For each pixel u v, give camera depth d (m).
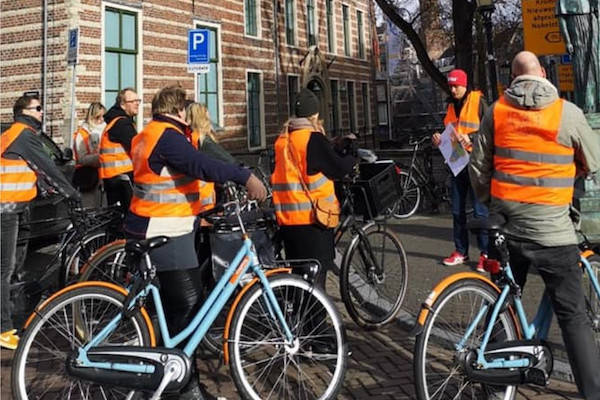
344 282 4.99
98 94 13.80
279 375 3.80
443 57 42.62
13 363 3.19
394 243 5.41
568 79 11.88
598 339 3.80
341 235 5.12
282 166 4.32
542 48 11.08
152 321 3.40
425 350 3.09
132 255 3.44
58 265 5.72
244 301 3.45
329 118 26.08
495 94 11.23
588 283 3.85
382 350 4.58
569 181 3.26
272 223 4.45
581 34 7.25
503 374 3.22
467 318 3.23
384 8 17.27
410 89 44.12
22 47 13.71
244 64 19.89
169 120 3.50
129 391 3.34
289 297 3.62
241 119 19.58
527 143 3.26
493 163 3.51
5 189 4.96
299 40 23.67
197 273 3.60
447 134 6.57
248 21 20.64
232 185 5.36
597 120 7.06
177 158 3.35
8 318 4.88
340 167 4.23
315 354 3.61
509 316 3.34
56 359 3.29
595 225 6.80
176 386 3.24
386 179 5.25
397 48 45.94
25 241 6.09
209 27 18.19
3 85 13.95
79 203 5.53
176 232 3.47
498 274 3.38
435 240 8.46
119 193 6.17
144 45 15.24
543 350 3.34
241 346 3.48
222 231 4.19
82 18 13.44
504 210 3.36
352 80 28.59
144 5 15.21
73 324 3.29
